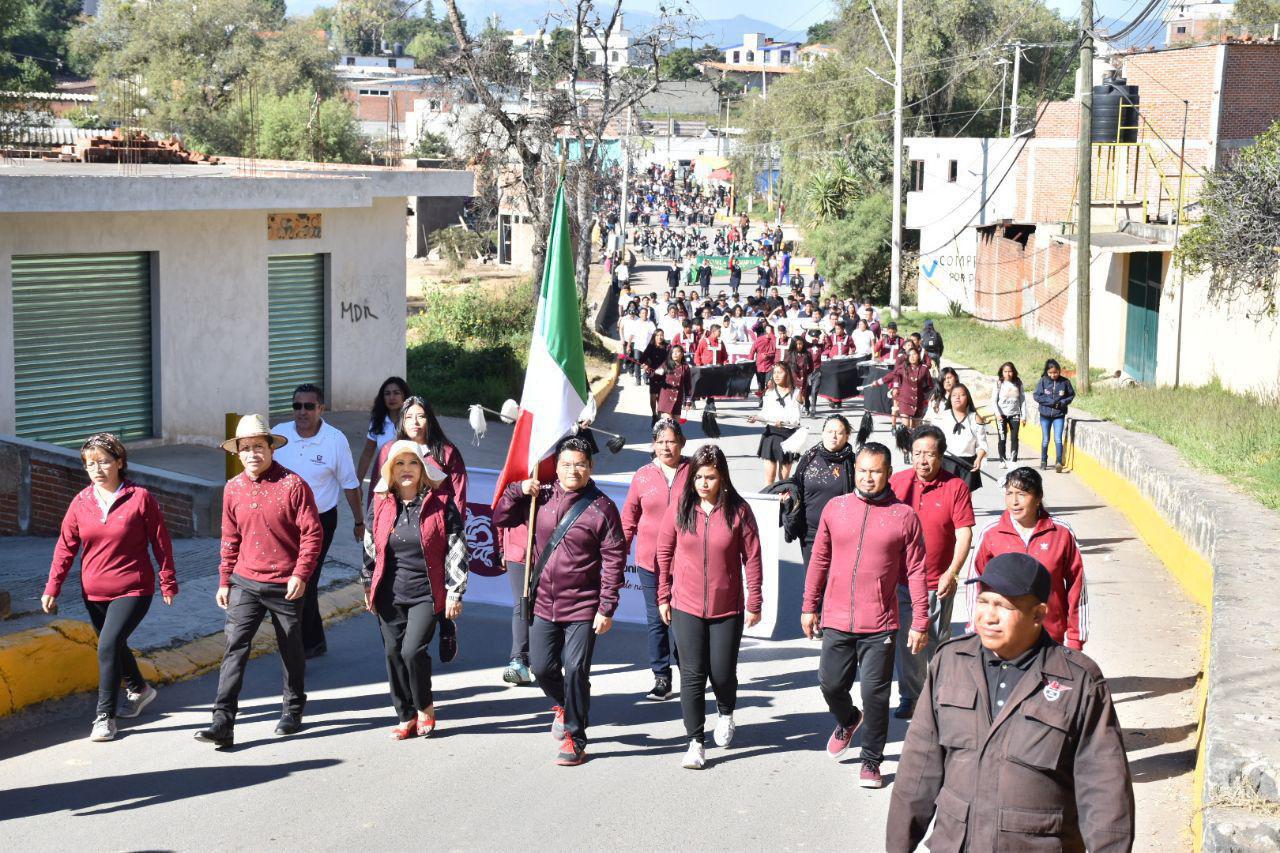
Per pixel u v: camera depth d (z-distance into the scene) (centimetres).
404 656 768
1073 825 411
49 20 10031
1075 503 1753
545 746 779
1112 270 3023
